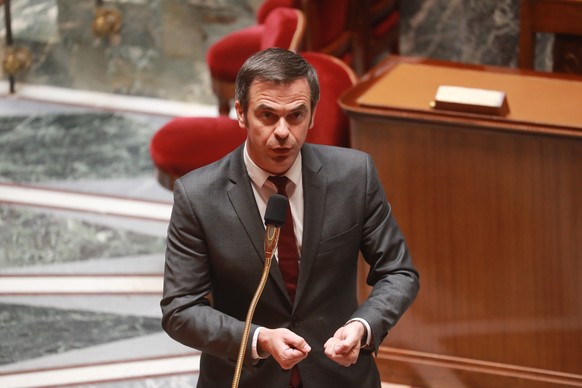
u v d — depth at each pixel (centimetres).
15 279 1658
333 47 1805
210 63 1864
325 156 917
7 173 1978
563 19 1523
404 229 1301
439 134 1250
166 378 1424
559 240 1245
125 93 2305
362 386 913
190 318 862
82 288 1636
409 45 2008
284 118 826
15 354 1474
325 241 888
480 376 1320
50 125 2173
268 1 1872
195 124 1625
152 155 1602
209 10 2238
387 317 866
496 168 1241
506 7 1725
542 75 1373
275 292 884
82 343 1502
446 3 1942
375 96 1297
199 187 889
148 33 2280
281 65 822
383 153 1281
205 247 888
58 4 2308
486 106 1223
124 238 1777
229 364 905
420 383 1349
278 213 816
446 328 1321
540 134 1201
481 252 1280
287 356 816
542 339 1286
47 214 1845
